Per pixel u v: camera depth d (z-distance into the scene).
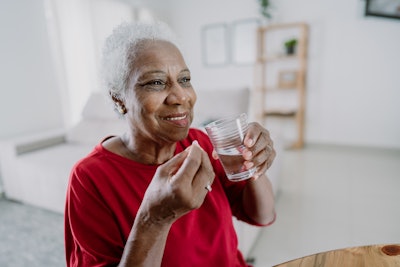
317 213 2.08
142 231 0.47
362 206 2.14
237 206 0.80
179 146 0.76
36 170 2.14
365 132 3.61
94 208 0.60
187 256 0.63
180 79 0.61
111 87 0.63
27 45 2.90
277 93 4.02
